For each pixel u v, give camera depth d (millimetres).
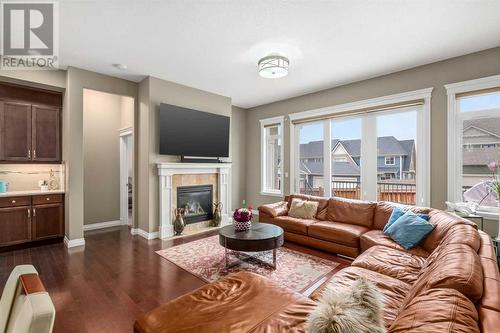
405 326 848
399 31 2822
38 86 3852
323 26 2729
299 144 5461
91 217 4891
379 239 2914
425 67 3711
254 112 6391
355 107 4480
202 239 4199
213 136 5074
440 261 1449
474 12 2467
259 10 2457
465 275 1129
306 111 5215
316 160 5168
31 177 4094
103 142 5062
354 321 875
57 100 4090
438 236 2473
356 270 2029
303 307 1430
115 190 5211
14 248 3631
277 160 6055
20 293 880
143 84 4406
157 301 2320
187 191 4746
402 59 3547
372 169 4344
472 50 3268
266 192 6066
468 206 3150
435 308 901
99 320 2043
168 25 2713
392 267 2100
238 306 1438
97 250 3652
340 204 3932
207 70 3986
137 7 2406
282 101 5723
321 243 3533
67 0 2297
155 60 3619
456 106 3480
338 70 3961
